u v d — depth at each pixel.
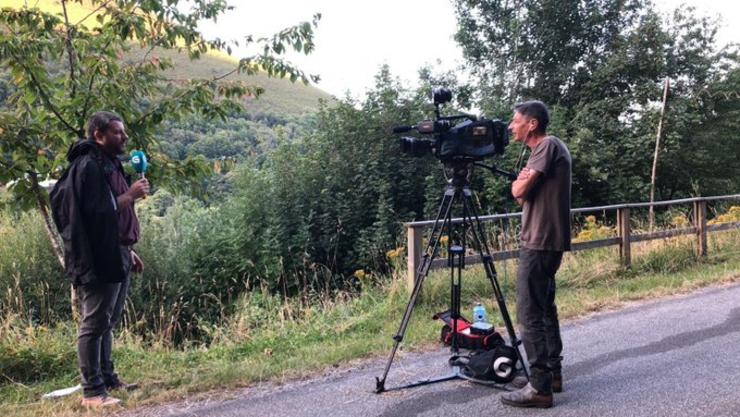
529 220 3.76
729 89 16.80
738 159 18.03
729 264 8.95
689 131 17.12
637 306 6.61
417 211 14.90
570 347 5.12
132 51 6.46
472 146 4.05
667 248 9.11
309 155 15.16
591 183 15.67
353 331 6.11
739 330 5.46
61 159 5.61
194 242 11.15
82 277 3.74
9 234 9.42
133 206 4.33
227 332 6.45
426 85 16.09
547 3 17.02
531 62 17.77
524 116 3.83
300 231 13.30
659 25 16.78
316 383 4.46
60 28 5.82
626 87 17.20
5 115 5.47
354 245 13.71
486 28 18.31
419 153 4.15
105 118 4.01
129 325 7.41
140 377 4.68
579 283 7.88
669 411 3.66
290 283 11.91
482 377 4.25
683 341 5.18
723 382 4.13
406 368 4.73
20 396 4.41
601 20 17.42
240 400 4.14
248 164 14.45
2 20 5.43
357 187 14.57
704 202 9.48
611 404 3.80
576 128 15.98
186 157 6.54
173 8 6.27
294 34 6.49
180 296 9.88
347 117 15.44
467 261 6.92
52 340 5.39
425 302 6.83
